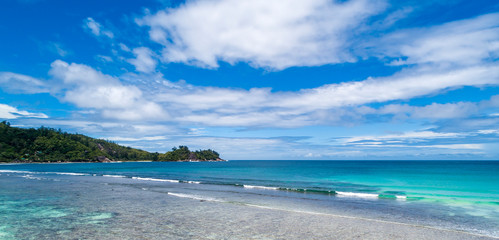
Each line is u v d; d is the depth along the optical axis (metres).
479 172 59.41
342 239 11.35
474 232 12.55
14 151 186.50
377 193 25.42
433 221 14.62
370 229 12.94
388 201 21.09
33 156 187.00
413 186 31.83
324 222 14.22
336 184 34.53
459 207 18.69
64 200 20.52
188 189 28.58
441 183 35.62
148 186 31.44
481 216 15.88
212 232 12.14
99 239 10.84
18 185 30.84
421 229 12.99
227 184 34.25
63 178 43.25
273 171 72.12
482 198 22.50
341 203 20.09
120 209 17.25
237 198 22.34
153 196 23.02
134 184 33.72
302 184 34.56
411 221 14.57
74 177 46.03
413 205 19.33
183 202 20.11
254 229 12.73
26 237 11.02
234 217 15.23
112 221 14.00
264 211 17.00
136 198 21.83
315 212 16.83
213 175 54.78
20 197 21.84
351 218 15.20
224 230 12.50
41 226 12.83
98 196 22.78
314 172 65.19
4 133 198.38
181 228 12.76
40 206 17.97
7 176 46.56
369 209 17.92
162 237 11.26
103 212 16.27
